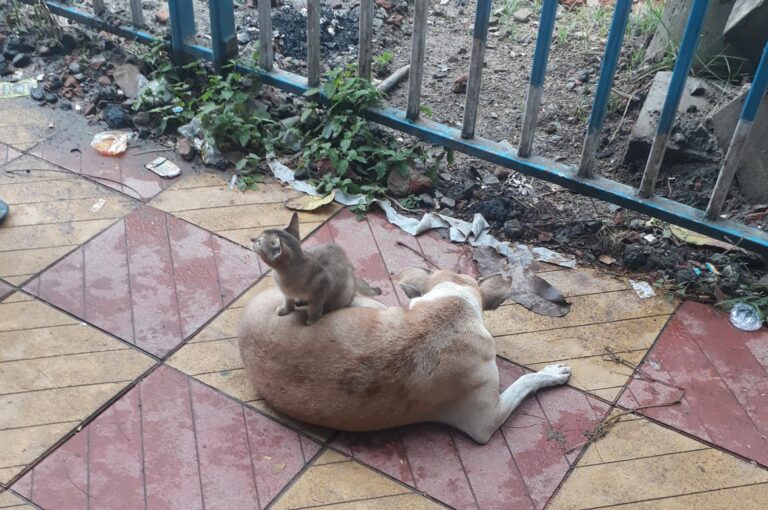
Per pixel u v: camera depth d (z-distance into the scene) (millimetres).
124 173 2889
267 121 3010
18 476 2205
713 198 2623
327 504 2201
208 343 2465
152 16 3445
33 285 2561
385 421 2264
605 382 2443
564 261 2727
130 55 3252
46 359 2406
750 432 2361
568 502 2230
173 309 2531
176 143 3004
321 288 2184
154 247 2678
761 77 2430
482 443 2312
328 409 2238
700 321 2580
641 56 3336
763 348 2523
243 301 2561
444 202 2881
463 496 2229
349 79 2932
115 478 2215
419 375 2215
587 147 2695
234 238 2719
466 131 2834
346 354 2209
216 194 2848
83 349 2432
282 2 3580
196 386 2379
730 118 2865
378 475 2252
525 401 2400
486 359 2287
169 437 2285
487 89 3297
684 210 2676
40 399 2332
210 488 2211
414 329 2232
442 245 2754
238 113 2998
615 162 3021
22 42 3279
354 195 2871
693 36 2447
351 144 2949
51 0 3279
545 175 2771
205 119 2957
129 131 3027
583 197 2922
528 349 2508
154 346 2449
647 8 3461
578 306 2609
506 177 2982
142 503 2180
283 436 2301
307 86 2980
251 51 3305
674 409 2396
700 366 2484
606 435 2344
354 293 2303
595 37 3508
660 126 2578
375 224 2797
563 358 2492
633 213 2867
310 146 2945
